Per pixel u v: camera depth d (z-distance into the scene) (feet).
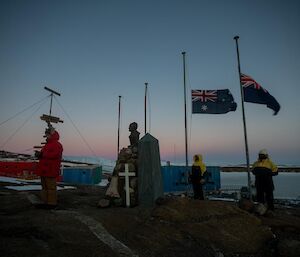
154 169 29.66
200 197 36.52
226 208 25.55
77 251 14.80
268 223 25.45
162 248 18.24
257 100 42.55
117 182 29.53
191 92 48.21
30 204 25.57
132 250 16.67
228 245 20.74
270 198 30.27
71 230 17.63
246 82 42.96
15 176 63.87
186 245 19.52
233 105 46.83
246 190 48.16
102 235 17.85
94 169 73.97
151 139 30.14
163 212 23.53
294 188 122.01
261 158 31.32
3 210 23.36
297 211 34.24
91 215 21.66
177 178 63.21
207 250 19.56
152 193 28.78
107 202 27.71
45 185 24.84
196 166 36.81
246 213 25.43
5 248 14.05
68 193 38.75
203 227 22.33
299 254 19.44
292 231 24.73
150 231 20.42
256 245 21.52
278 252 20.43
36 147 41.65
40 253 13.96
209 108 47.29
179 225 22.33
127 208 27.25
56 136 25.40
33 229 17.03
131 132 38.29
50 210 23.27
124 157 30.89
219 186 66.54
